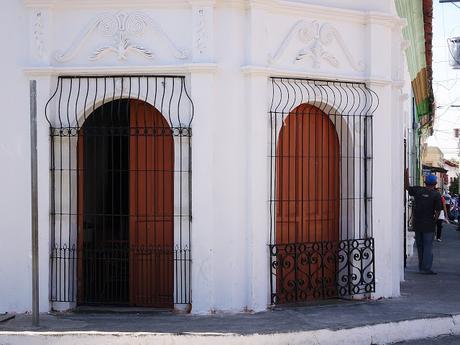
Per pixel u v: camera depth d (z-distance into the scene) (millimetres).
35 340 7625
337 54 9484
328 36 9391
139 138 9117
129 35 8781
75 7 8805
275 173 8992
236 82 8750
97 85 8820
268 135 8945
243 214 8812
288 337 7785
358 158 9656
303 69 9195
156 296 9055
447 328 8805
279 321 8312
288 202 9430
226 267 8742
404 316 8711
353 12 9523
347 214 9750
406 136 15555
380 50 9742
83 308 8984
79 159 9070
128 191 9188
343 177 9789
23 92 8867
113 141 9195
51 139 8812
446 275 12594
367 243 9664
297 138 9523
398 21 10164
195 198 8648
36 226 7895
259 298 8844
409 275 12555
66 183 8875
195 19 8617
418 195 12844
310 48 9266
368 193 9695
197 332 7715
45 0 8711
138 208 9117
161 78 8734
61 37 8852
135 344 7613
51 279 8828
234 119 8742
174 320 8391
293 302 9281
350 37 9609
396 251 10203
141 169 9109
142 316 8633
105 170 9211
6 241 8906
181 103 8711
